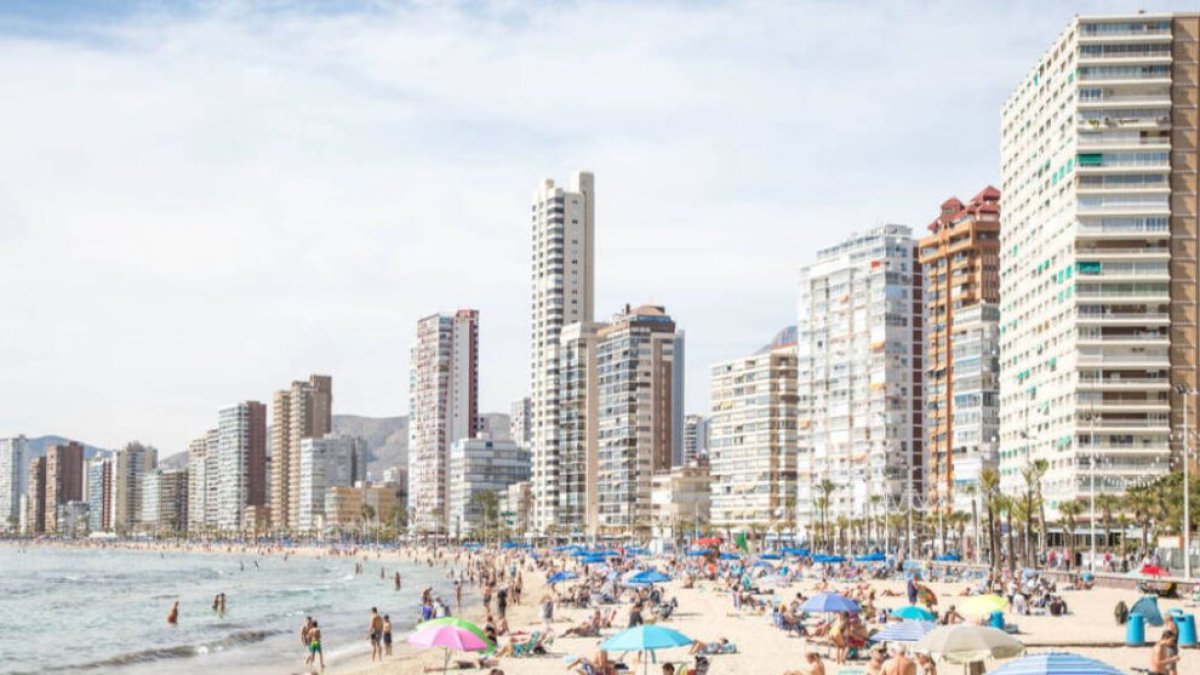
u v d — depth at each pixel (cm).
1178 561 13688
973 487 18738
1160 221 17525
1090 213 17625
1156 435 17262
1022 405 19825
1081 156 17712
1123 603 7031
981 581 11206
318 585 19925
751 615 9381
